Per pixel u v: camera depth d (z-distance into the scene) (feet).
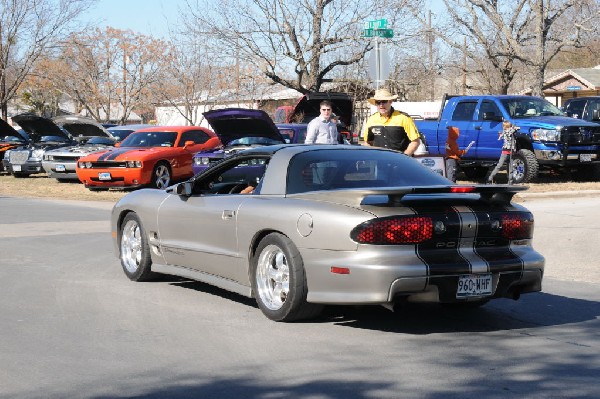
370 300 20.54
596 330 22.41
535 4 85.66
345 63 92.07
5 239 40.16
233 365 18.81
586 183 66.03
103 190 68.69
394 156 25.08
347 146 25.18
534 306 25.72
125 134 82.07
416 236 20.71
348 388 17.07
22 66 120.98
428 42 101.96
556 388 17.07
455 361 19.15
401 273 20.40
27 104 177.58
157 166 64.85
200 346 20.45
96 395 16.75
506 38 90.74
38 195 65.10
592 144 64.28
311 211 21.66
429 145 70.44
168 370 18.45
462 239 21.35
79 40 134.21
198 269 26.27
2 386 17.35
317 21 90.48
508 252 22.11
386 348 20.31
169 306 25.16
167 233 27.43
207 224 25.38
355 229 20.68
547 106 68.18
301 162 23.76
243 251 23.91
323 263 21.29
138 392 16.93
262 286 23.35
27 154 80.33
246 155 25.40
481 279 21.43
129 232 29.63
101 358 19.43
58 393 16.89
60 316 23.80
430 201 21.08
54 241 39.52
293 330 22.06
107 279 29.76
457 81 141.49
